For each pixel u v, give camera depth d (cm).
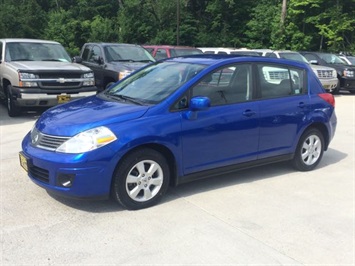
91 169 419
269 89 561
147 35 3734
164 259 356
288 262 356
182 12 3919
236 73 529
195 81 490
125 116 448
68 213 443
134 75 585
